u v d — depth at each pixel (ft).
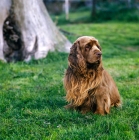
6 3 31.83
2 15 31.45
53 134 14.20
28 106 18.75
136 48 48.67
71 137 13.99
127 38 60.03
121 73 27.43
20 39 32.71
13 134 14.55
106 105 17.03
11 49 32.81
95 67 16.63
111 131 14.40
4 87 22.94
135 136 14.33
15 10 32.27
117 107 18.48
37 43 33.24
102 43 48.01
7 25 32.12
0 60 30.22
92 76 16.67
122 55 38.27
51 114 16.93
